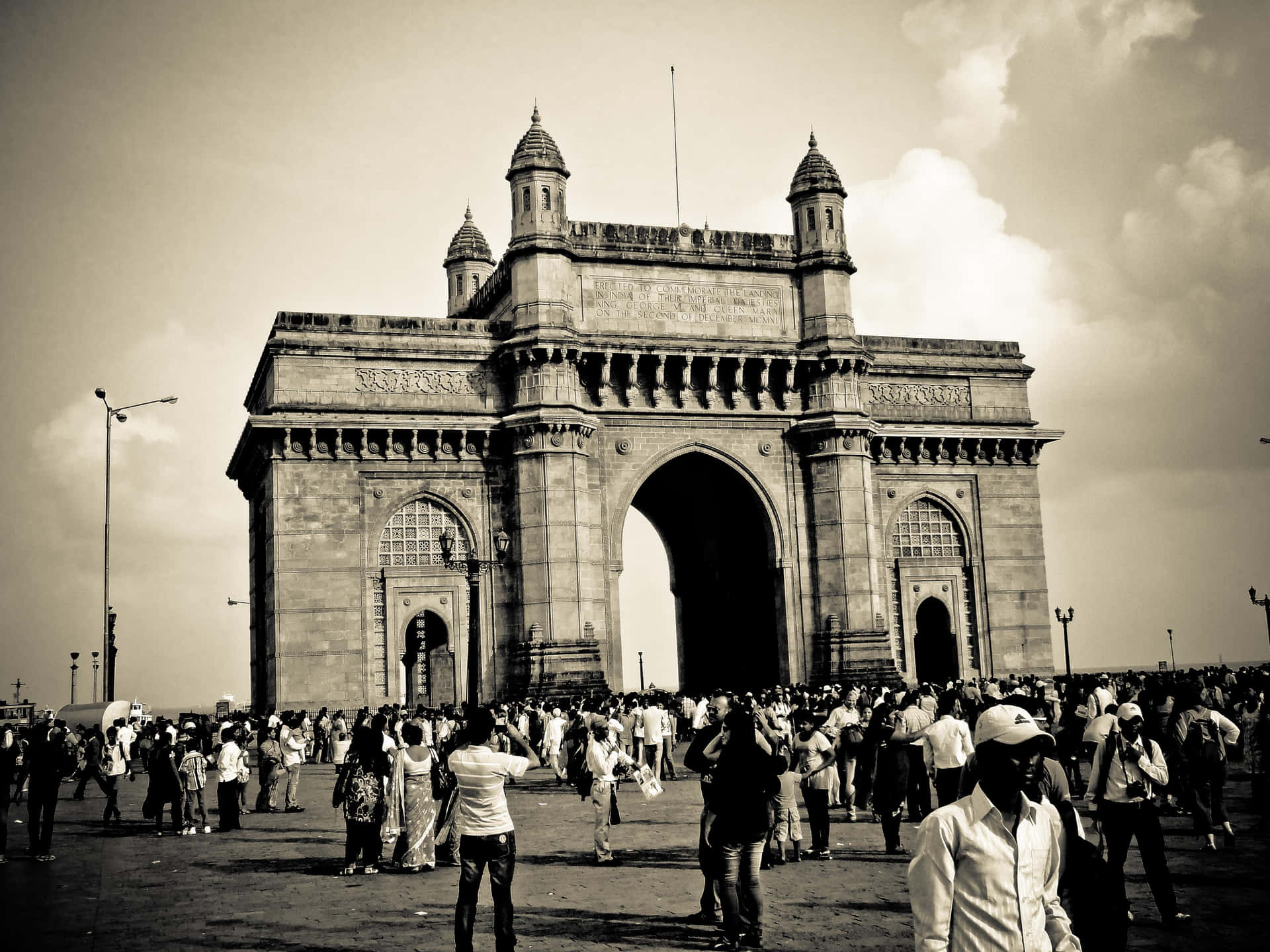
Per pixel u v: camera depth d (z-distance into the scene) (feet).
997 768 27.99
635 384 209.77
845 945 52.49
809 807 76.95
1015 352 241.35
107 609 198.49
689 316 214.69
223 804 102.01
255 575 225.97
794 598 214.07
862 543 214.28
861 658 209.26
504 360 203.62
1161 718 85.35
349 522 197.16
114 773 111.04
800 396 219.61
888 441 229.66
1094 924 28.58
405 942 55.16
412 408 202.08
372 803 75.20
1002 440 235.20
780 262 219.82
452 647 199.62
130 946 55.72
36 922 61.98
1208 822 73.82
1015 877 27.48
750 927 52.37
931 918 27.20
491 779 50.16
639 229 214.28
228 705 289.74
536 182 205.98
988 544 234.38
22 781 132.46
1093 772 56.75
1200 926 54.29
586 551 200.23
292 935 57.41
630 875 72.54
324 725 185.68
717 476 222.89
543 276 203.82
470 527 202.59
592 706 148.66
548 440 198.80
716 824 52.39
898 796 77.66
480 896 66.80
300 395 197.77
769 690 193.67
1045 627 235.20
